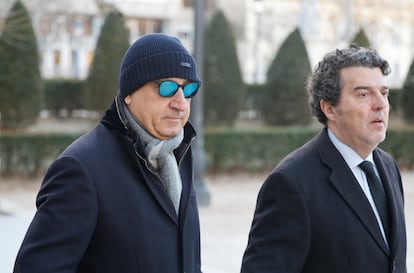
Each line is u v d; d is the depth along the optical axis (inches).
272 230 108.9
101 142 93.8
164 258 92.0
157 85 93.4
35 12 790.5
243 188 565.0
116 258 89.7
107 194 90.0
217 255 309.4
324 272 107.5
